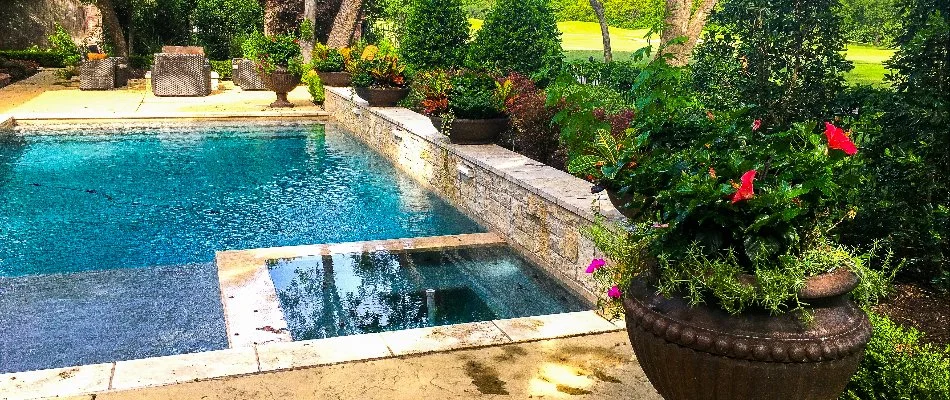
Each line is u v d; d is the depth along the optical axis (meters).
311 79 15.05
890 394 2.92
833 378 2.39
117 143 11.03
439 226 7.04
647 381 3.43
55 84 17.66
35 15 24.50
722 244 2.54
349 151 11.01
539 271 5.72
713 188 2.52
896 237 4.15
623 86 10.27
